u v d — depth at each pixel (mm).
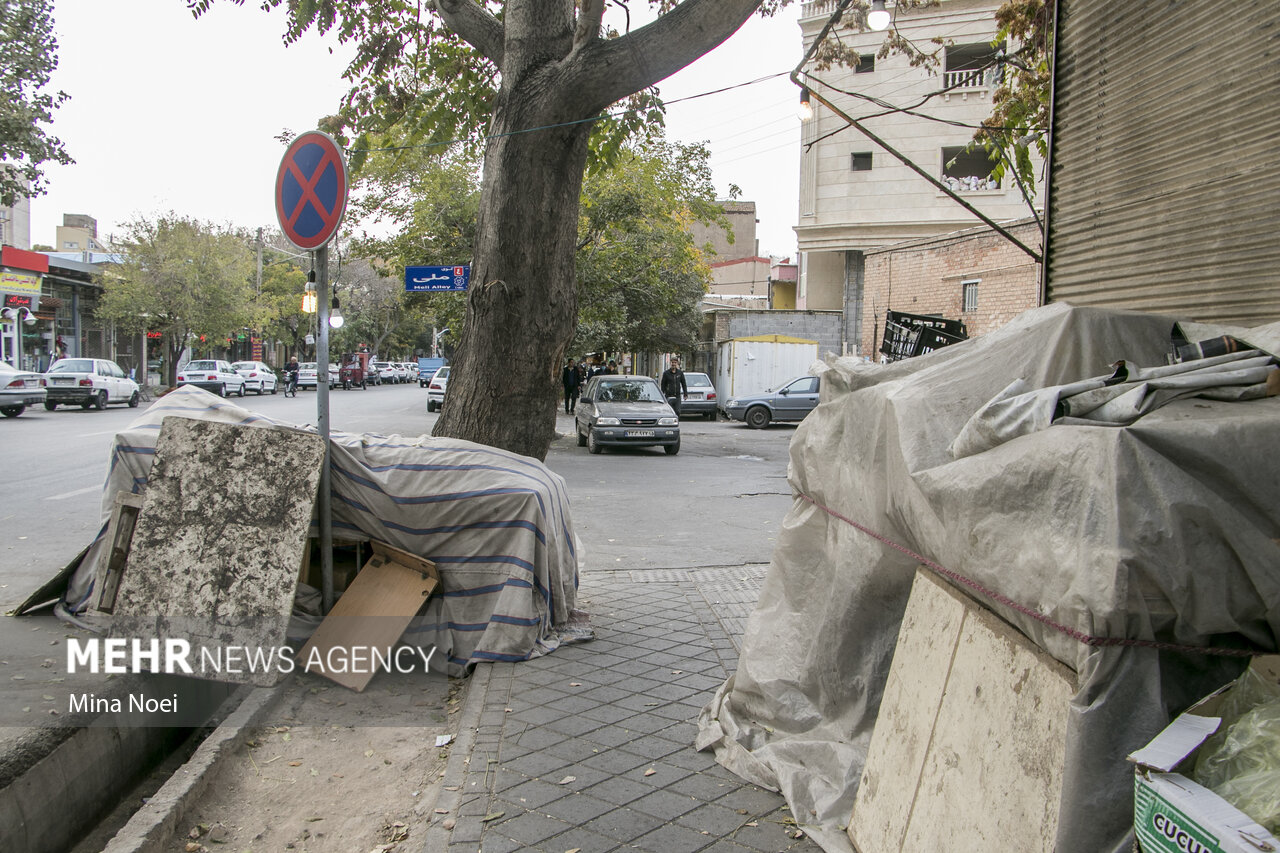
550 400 5922
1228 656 1834
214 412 5004
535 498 4965
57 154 16500
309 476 4438
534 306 5664
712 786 3346
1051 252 4824
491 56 5988
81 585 4867
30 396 22766
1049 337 2746
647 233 19531
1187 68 3709
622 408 17453
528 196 5516
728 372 28234
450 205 17844
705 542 8844
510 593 4852
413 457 5004
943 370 2887
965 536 2266
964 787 2211
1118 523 1724
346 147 8008
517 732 3865
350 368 51156
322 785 3652
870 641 3268
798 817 3037
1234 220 3408
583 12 5195
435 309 18969
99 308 35312
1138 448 1754
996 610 2256
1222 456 1719
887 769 2709
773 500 11641
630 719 4031
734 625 5699
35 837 3125
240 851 3160
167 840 3168
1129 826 1728
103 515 4875
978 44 26578
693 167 20328
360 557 5160
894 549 2973
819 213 29672
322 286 4898
